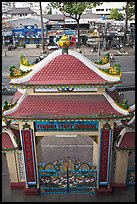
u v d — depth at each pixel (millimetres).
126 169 13938
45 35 55312
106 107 11984
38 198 14141
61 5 48344
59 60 11859
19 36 55500
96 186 14211
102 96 12320
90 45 53000
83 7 47719
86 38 56094
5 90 30875
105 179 13938
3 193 14469
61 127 12555
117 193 14359
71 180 14070
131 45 55438
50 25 57062
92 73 11750
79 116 11633
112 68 11656
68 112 11852
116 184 14453
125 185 14391
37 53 49656
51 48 51656
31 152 13188
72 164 13625
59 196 14266
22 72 11594
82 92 12281
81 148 18844
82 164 13625
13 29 54875
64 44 11445
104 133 12586
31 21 55281
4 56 47844
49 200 13984
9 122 13961
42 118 11703
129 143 13211
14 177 14484
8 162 13992
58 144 19438
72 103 12109
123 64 42500
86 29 60031
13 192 14523
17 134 14125
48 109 12000
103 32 54125
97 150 13719
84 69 11773
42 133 12719
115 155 13734
